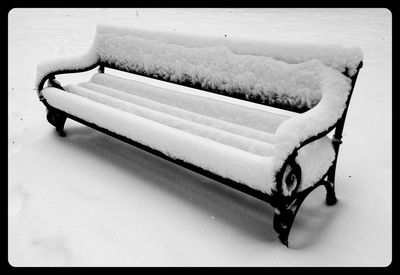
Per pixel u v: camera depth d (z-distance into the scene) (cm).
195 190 280
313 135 200
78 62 382
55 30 928
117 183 291
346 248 213
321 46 231
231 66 277
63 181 297
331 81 224
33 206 265
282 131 187
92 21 1052
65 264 211
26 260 216
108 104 326
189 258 210
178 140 232
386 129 383
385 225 234
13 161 336
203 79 297
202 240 225
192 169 231
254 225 238
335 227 233
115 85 386
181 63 312
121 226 239
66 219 249
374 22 953
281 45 250
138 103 330
